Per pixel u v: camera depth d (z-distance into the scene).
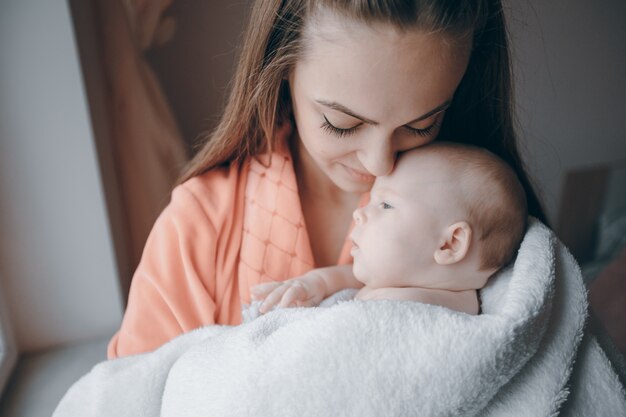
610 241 1.84
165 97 1.33
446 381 0.52
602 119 1.79
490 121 0.76
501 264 0.70
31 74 0.91
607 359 0.63
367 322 0.54
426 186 0.67
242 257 0.74
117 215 1.21
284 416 0.53
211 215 0.73
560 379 0.57
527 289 0.56
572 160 1.83
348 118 0.58
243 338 0.59
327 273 0.73
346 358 0.53
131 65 1.22
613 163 1.84
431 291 0.69
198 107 1.47
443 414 0.52
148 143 1.29
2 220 1.01
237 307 0.74
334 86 0.55
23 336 1.12
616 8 1.62
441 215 0.67
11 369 1.08
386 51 0.52
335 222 0.79
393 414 0.52
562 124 1.76
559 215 1.86
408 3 0.50
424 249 0.68
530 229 0.67
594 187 1.85
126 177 1.30
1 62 0.89
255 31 0.64
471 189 0.67
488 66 0.70
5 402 1.01
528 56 1.62
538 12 1.57
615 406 0.60
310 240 0.80
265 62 0.65
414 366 0.52
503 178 0.68
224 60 1.43
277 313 0.61
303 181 0.78
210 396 0.57
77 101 0.96
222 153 0.75
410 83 0.54
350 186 0.69
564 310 0.60
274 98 0.67
